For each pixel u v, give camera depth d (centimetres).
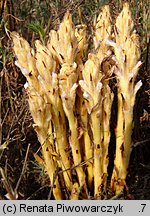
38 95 33
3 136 45
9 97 44
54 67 33
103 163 36
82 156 37
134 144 41
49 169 36
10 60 46
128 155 36
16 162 42
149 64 50
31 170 43
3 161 42
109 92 34
